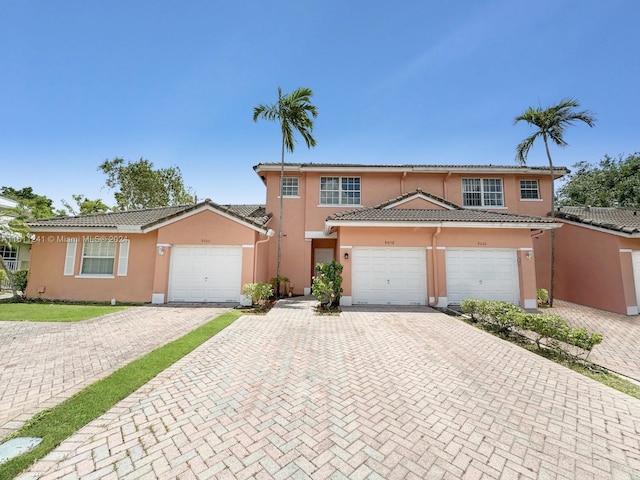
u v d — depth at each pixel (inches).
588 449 124.3
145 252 527.8
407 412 153.3
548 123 502.0
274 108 576.7
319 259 735.7
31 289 525.7
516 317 299.1
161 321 365.7
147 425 136.9
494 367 222.8
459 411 155.3
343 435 131.4
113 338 288.4
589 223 505.0
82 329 321.1
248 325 347.6
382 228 500.4
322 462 112.6
